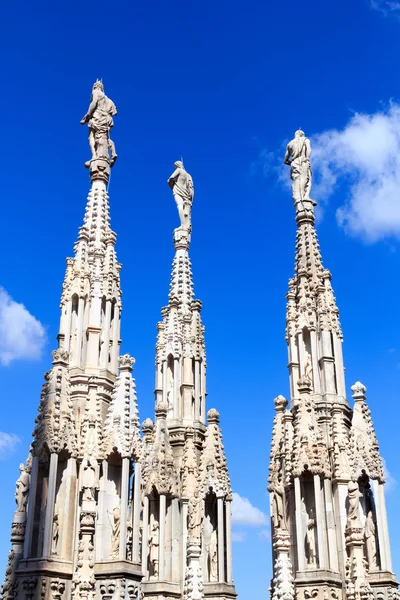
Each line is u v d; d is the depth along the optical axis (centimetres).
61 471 2730
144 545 3775
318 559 3325
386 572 3297
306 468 3447
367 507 3484
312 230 4241
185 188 5194
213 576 3875
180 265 4941
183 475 4153
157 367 4675
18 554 2934
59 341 3091
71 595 2555
